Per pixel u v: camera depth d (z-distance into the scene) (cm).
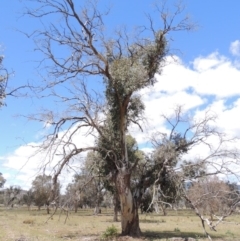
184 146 2797
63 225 4262
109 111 2841
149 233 3272
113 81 2719
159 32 2728
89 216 6869
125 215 2814
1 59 1037
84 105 2642
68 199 2669
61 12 2483
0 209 9375
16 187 9288
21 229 3659
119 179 2781
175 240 2720
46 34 2488
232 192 2223
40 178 2616
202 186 2525
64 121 2570
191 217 6675
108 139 2780
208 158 2511
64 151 2555
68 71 2619
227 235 3167
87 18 2556
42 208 11281
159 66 2852
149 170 2884
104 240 2694
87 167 2789
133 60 2814
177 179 2650
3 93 1032
